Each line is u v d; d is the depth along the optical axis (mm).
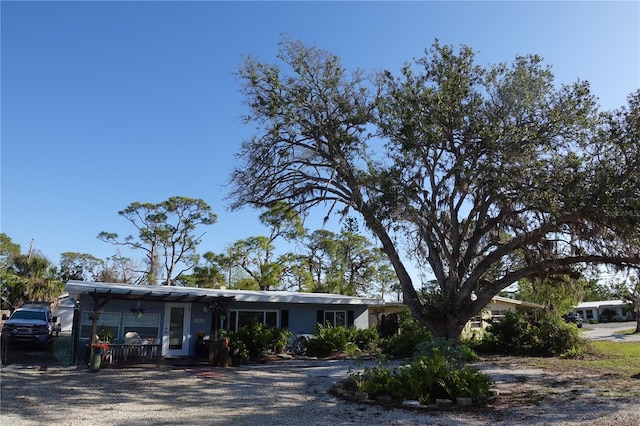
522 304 32750
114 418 8414
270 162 19000
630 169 12984
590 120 15266
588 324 60188
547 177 14430
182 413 9016
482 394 10148
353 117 18406
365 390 10672
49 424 7840
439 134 16672
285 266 36531
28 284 37969
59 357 17656
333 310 24781
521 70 16078
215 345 17312
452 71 16906
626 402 9672
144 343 17328
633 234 13242
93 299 16891
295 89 18438
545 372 15172
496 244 19000
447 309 17531
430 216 17234
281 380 13703
